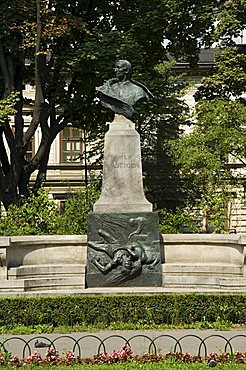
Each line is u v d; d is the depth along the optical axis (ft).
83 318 47.55
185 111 129.39
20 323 47.01
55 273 57.41
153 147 126.62
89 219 56.85
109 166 57.93
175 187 123.65
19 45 84.43
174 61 110.63
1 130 90.12
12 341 41.86
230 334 43.88
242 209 126.41
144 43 92.48
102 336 43.21
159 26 89.10
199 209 110.63
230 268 56.49
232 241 57.36
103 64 84.23
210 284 55.06
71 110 94.73
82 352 38.32
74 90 94.38
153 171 125.08
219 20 94.32
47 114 89.81
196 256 58.90
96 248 56.29
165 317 47.93
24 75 95.91
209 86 100.12
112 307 48.34
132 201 57.41
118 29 90.99
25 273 56.24
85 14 90.68
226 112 93.91
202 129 97.25
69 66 87.66
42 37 80.64
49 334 44.27
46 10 78.48
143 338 42.57
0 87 88.28
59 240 58.85
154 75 96.53
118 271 55.83
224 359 34.55
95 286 55.88
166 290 53.42
